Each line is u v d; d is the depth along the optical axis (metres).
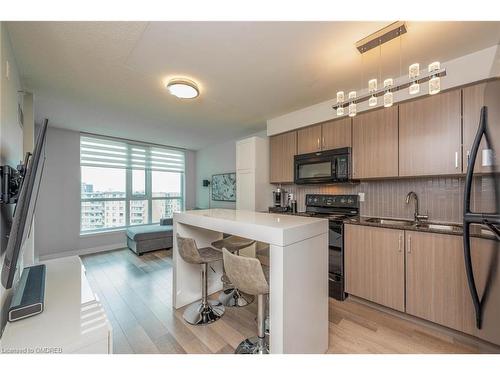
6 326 0.91
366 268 2.29
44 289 1.22
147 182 5.34
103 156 4.61
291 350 1.34
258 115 3.45
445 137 1.99
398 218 2.55
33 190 0.92
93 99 2.78
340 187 3.11
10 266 0.80
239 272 1.43
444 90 2.02
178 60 1.97
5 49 1.32
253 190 3.68
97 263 3.66
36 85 2.39
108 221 4.70
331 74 2.23
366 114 2.55
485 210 1.21
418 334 1.87
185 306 2.29
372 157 2.49
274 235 1.33
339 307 2.33
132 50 1.82
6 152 1.24
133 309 2.24
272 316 1.33
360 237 2.34
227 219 1.74
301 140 3.24
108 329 0.90
